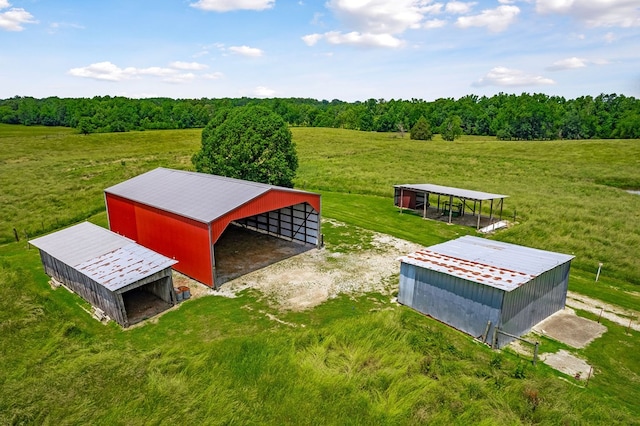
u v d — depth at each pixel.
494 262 15.59
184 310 15.96
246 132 34.62
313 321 15.02
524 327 14.43
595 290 17.91
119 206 23.78
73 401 10.80
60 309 16.05
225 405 10.62
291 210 24.20
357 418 10.20
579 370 12.25
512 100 139.12
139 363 12.26
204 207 18.98
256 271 19.73
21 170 43.62
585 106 123.00
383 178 44.19
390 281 18.61
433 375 11.90
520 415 10.30
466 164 56.91
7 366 12.33
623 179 47.09
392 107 144.12
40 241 19.36
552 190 38.84
